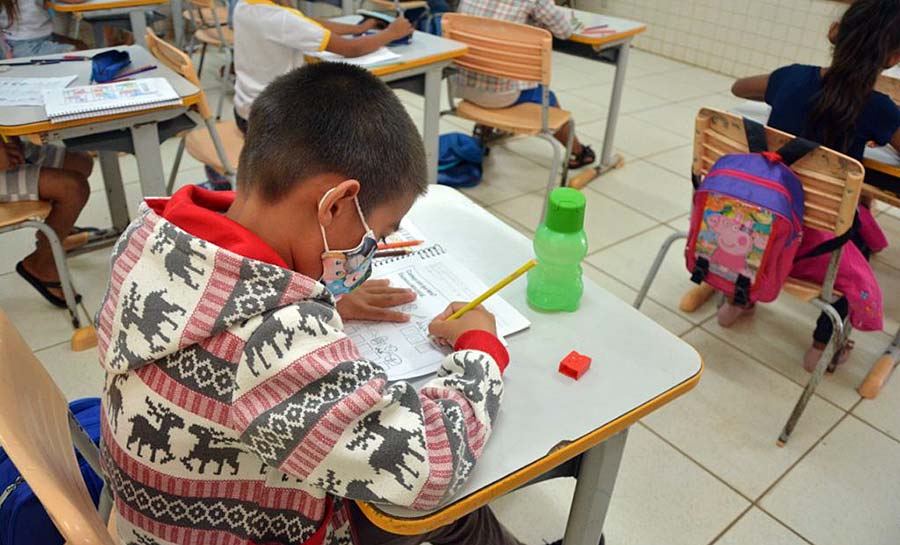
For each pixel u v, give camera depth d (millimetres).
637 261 2660
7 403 721
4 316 881
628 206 3088
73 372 1955
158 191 2031
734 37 5027
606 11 5801
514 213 2969
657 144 3777
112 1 3340
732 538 1586
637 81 4852
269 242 735
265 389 658
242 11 2287
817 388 2047
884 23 1652
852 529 1619
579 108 4246
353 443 671
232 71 4281
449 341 920
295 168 695
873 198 2266
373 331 967
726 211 1693
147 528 759
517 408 854
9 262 2465
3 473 1033
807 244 1793
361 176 714
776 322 2330
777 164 1627
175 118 2049
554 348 962
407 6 4277
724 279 1798
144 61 2254
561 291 1036
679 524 1610
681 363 947
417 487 687
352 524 923
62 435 871
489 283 1104
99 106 1806
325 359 668
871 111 1750
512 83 2814
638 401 876
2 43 2816
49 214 2025
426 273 1106
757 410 1958
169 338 652
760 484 1728
